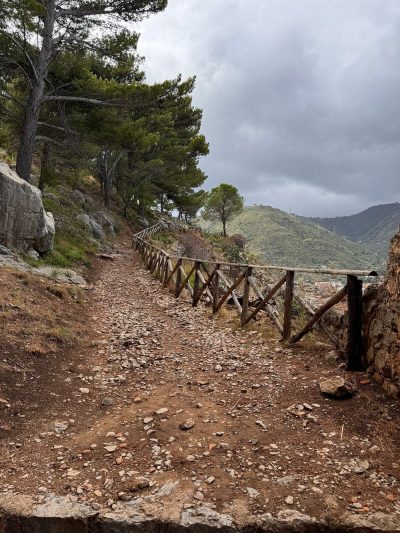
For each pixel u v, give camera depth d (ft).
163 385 19.15
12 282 29.91
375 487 11.47
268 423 15.05
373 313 17.90
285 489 11.35
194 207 181.37
